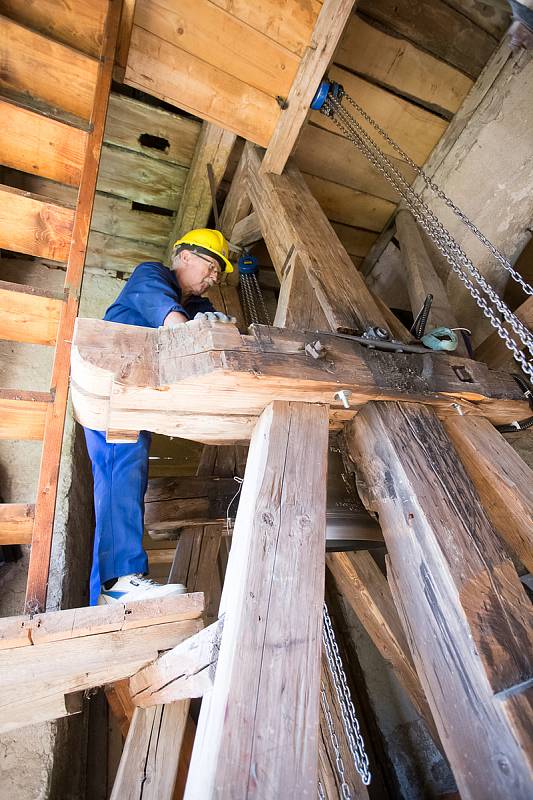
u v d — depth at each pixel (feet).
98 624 4.27
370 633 8.49
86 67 6.50
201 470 8.63
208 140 9.34
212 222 11.24
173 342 4.05
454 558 3.46
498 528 4.73
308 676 2.95
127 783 4.91
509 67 8.92
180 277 6.91
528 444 8.62
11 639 4.05
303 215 7.33
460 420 5.05
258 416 4.63
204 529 8.15
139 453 5.38
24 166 6.53
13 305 5.23
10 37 6.15
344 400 4.32
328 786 6.56
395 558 3.89
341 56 8.57
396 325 7.30
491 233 9.02
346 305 5.67
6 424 5.22
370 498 4.44
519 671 2.98
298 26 7.09
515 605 3.30
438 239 5.69
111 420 4.57
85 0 6.64
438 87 9.30
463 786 2.88
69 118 7.63
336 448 5.58
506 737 2.72
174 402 4.22
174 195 10.93
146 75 7.32
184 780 5.83
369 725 10.14
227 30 7.06
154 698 4.98
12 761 5.56
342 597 11.35
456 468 4.16
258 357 4.03
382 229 11.13
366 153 6.91
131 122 9.65
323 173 9.99
